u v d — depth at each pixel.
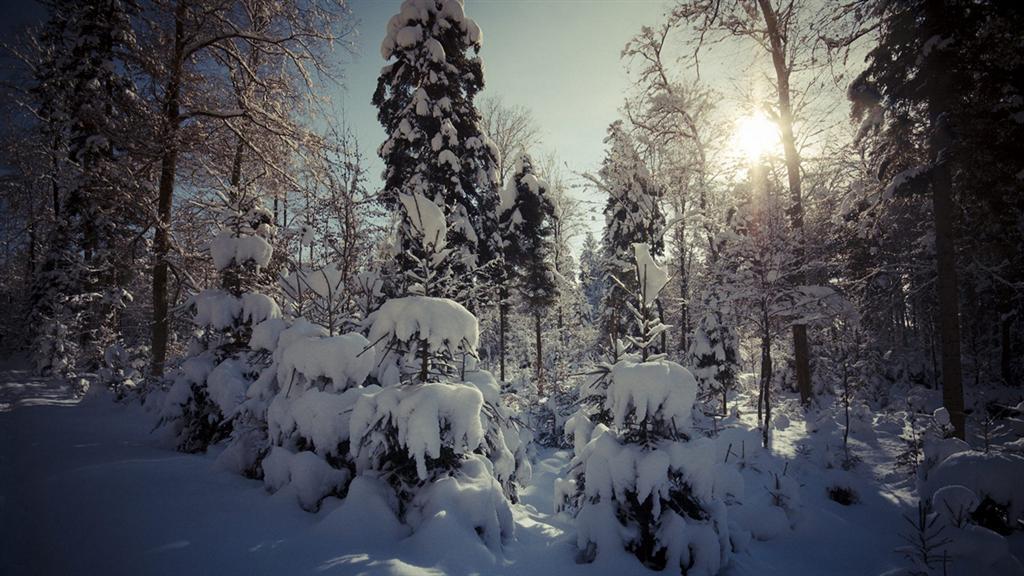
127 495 4.37
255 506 4.27
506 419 6.23
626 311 16.48
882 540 6.05
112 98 11.89
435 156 15.39
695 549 4.16
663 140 18.25
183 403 6.52
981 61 9.76
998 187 10.62
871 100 11.61
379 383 5.67
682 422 4.64
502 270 19.77
